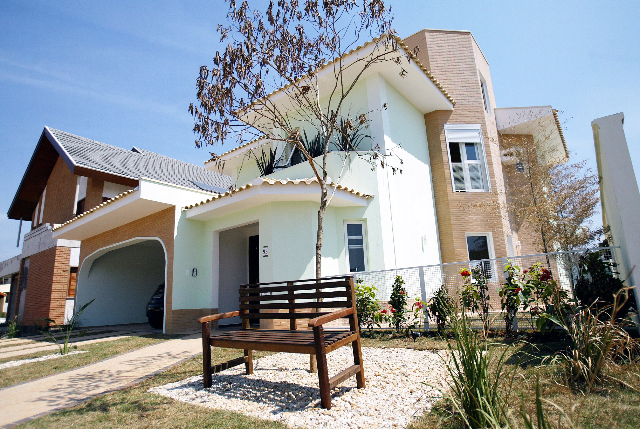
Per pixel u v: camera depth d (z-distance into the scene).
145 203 10.23
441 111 12.73
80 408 4.04
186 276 10.35
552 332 5.25
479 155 12.57
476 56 13.75
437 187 12.23
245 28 6.09
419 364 4.76
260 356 6.10
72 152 14.76
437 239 11.77
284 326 8.66
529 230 11.95
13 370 6.43
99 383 5.13
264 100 6.62
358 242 9.78
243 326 5.25
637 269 4.39
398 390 3.86
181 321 10.02
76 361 6.79
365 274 7.88
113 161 15.88
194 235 10.77
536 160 11.73
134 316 15.69
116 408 3.95
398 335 6.68
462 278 6.30
